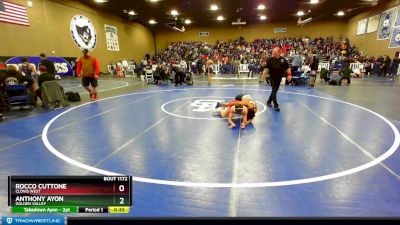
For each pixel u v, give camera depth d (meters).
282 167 3.39
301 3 19.00
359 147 4.12
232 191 2.79
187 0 17.73
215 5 19.59
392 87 11.97
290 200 2.60
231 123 5.34
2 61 13.38
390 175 3.13
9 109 7.42
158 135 4.85
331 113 6.55
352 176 3.11
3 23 13.49
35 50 15.62
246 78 18.31
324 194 2.71
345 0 18.31
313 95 9.61
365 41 23.45
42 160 3.68
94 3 19.45
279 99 8.73
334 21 29.06
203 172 3.26
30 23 15.22
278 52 6.65
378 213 2.37
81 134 4.96
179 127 5.38
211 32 32.94
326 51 26.25
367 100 8.46
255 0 17.88
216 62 24.81
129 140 4.57
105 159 3.71
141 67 20.95
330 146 4.18
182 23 30.31
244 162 3.56
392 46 18.84
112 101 8.73
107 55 22.92
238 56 26.61
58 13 17.33
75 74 18.75
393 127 5.27
